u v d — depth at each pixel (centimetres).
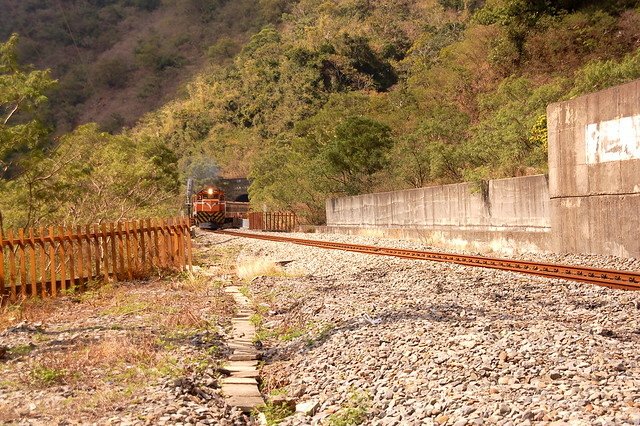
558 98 3228
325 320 1019
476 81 5956
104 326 1019
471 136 4006
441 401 569
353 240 3222
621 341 761
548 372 620
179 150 16325
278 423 619
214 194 5709
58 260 1733
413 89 7350
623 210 1744
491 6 6038
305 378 736
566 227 2008
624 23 5019
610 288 1196
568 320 912
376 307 1053
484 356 681
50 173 2056
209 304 1264
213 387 718
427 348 745
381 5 18475
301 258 2270
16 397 638
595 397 530
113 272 1596
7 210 2050
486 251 2253
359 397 627
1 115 1869
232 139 15125
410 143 4134
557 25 5312
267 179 7719
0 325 1062
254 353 864
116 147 3069
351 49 15612
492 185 2623
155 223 1764
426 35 15012
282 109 14988
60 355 805
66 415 577
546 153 2741
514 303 1066
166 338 923
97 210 2603
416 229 3216
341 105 8762
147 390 654
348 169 5062
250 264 1872
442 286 1271
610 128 1786
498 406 526
